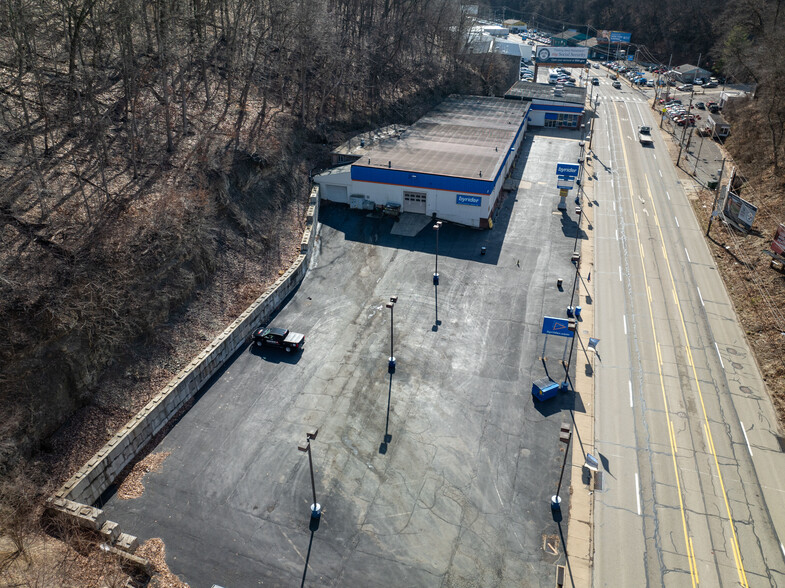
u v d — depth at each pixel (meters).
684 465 34.91
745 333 46.72
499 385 40.66
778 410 39.06
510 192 72.62
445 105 97.50
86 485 31.03
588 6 194.25
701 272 55.22
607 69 162.00
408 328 46.44
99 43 53.19
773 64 79.31
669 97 123.06
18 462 31.06
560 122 101.50
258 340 44.25
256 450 35.28
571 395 40.06
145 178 50.28
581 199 70.94
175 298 43.56
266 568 28.58
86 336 36.56
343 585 27.83
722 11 159.12
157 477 33.50
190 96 65.44
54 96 53.59
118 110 56.47
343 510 31.55
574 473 34.16
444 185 62.03
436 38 122.62
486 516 31.38
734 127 93.00
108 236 42.12
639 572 28.83
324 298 50.50
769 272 52.84
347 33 90.00
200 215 49.62
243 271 50.62
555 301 50.19
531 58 166.00
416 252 57.84
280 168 63.62
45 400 33.44
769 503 32.62
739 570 29.05
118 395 36.69
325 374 41.53
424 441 35.97
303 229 59.91
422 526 30.73
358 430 36.72
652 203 70.19
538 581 28.25
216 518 31.08
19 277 36.12
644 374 42.16
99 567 27.55
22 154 45.94
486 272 54.41
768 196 67.12
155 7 58.06
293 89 77.94
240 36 77.50
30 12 51.38
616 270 55.38
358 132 80.38
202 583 27.81
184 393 38.59
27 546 27.83
